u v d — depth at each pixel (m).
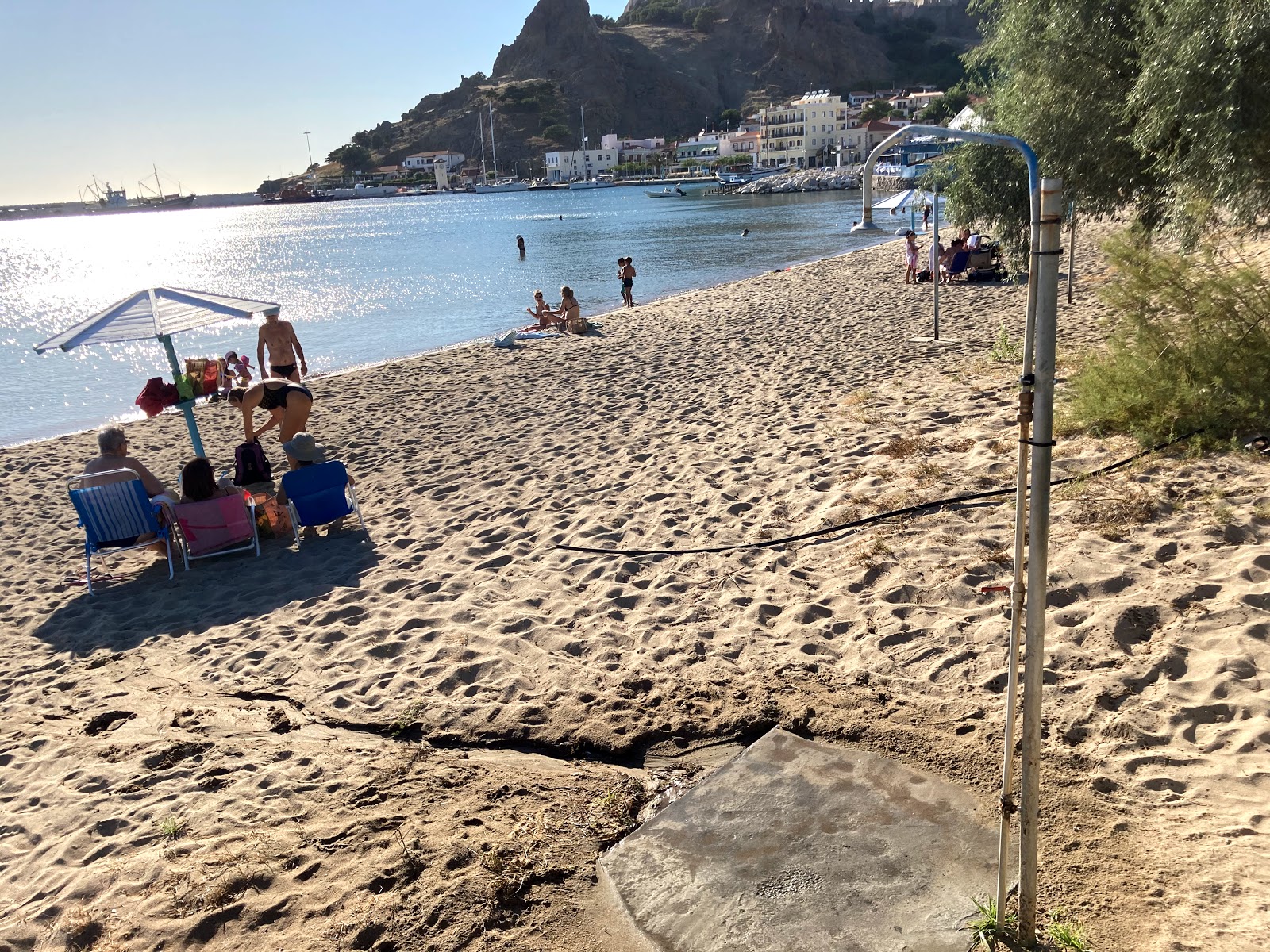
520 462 9.28
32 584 7.31
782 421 9.55
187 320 7.67
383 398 13.32
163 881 3.36
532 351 16.33
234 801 3.89
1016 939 2.67
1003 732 3.79
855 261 26.94
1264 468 5.95
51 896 3.38
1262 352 6.84
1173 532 5.28
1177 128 8.20
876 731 3.95
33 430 15.20
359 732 4.52
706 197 113.56
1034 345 2.32
